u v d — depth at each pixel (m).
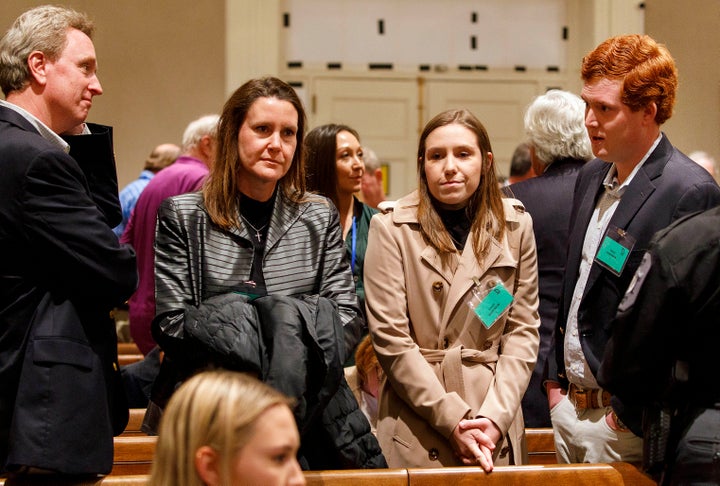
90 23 2.36
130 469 2.78
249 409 1.52
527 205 3.30
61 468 2.08
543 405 3.28
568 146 3.31
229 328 2.18
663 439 2.06
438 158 2.56
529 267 2.61
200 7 6.96
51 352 2.12
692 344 2.02
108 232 2.18
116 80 6.88
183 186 4.22
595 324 2.43
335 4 7.82
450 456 2.46
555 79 7.95
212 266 2.37
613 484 2.31
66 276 2.18
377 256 2.59
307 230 2.47
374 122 7.89
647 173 2.39
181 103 6.95
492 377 2.52
